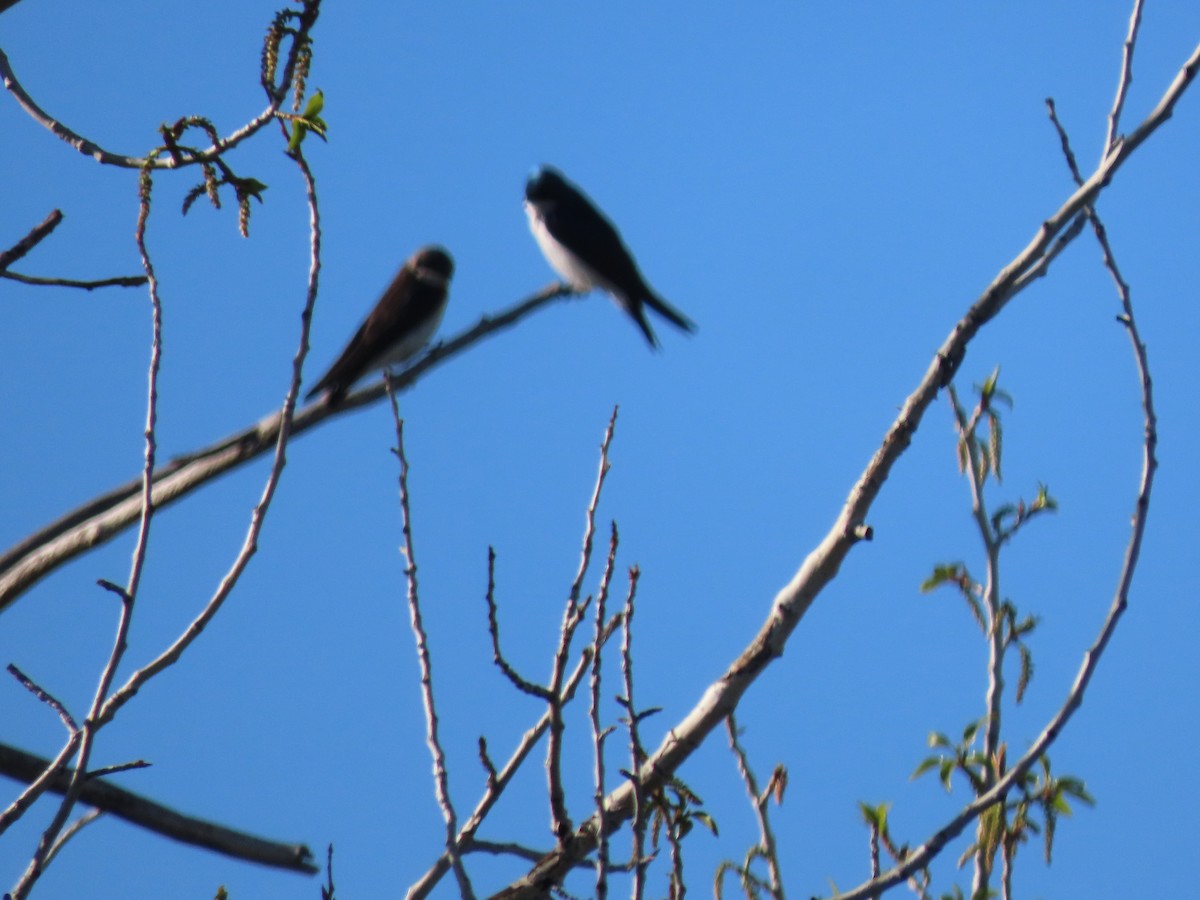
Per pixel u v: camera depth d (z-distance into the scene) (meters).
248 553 7.43
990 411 10.31
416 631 7.52
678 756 8.60
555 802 8.21
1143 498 8.30
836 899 7.55
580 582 7.75
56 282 7.94
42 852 6.60
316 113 7.93
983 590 10.08
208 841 8.32
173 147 7.95
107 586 7.23
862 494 8.94
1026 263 9.05
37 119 8.42
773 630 8.89
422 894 7.79
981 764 9.65
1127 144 9.10
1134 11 9.40
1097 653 7.90
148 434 7.52
